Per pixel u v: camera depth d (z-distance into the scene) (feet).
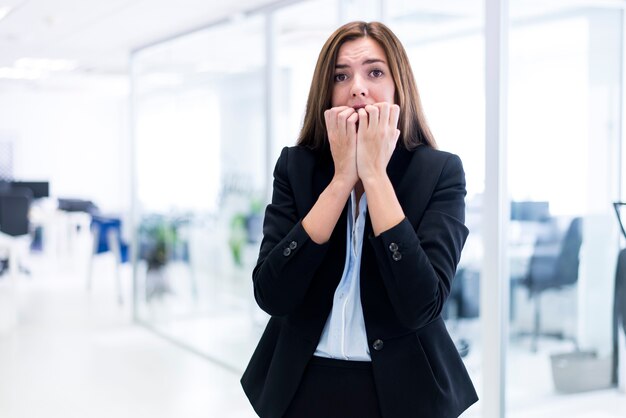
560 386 9.23
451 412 3.43
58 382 13.64
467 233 3.52
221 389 13.26
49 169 39.11
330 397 3.44
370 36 3.64
